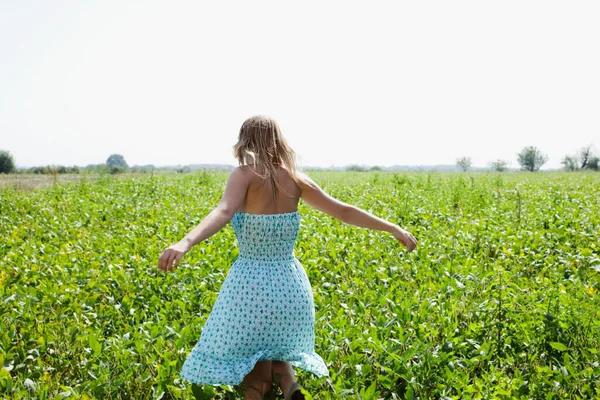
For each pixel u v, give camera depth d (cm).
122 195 1513
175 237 831
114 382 347
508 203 1241
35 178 3072
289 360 325
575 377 337
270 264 319
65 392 331
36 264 645
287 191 323
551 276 573
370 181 2295
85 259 674
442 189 1723
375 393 327
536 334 407
